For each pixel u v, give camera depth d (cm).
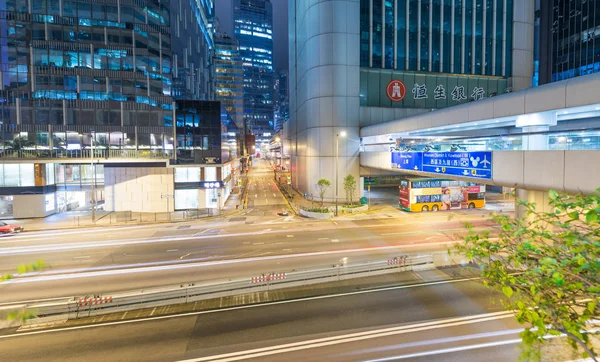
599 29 5250
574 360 977
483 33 4853
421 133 3512
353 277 1873
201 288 1616
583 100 1450
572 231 470
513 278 495
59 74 3853
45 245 2641
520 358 529
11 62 3694
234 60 14650
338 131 4488
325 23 4409
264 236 2888
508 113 1911
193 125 4312
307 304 1552
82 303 1455
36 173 3744
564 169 1450
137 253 2408
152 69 4312
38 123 3784
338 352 1165
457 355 1141
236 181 6806
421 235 2852
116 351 1184
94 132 3991
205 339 1260
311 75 4616
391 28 4578
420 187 3906
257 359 1129
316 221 3506
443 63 4738
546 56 6247
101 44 4025
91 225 3356
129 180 4134
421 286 1745
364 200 4388
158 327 1353
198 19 7844
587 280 420
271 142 16862
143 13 4250
